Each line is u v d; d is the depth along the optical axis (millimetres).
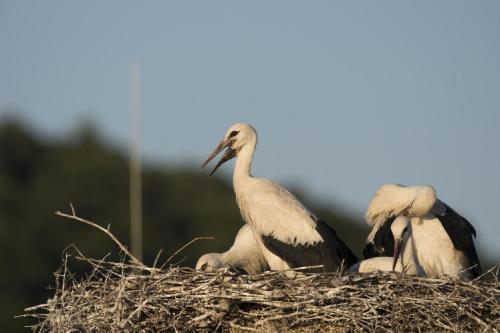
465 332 13828
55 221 41031
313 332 13922
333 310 13758
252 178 17062
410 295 14000
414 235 16328
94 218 41969
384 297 13906
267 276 14258
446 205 16547
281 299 13922
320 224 16719
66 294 14352
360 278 14133
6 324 34406
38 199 42062
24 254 37625
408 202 16062
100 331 13781
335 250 16516
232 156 17312
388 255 16500
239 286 13969
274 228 16562
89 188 42844
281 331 13930
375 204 16516
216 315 13945
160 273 14297
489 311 14211
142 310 13906
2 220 39281
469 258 16344
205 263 16688
